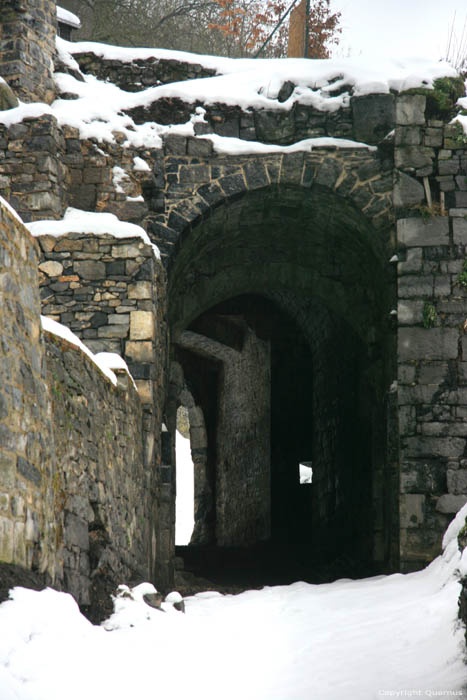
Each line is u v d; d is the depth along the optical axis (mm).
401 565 17562
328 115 19359
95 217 17969
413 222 18422
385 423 20188
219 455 32250
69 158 18219
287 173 19188
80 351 11180
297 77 19547
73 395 10672
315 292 22125
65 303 16141
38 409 8984
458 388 17953
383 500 20281
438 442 17828
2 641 7418
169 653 9914
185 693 8672
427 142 18609
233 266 22047
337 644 11180
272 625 12664
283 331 28656
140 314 16094
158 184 18812
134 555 13578
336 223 20281
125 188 18328
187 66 19938
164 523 17328
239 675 9664
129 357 15984
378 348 20766
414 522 17656
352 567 21344
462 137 18578
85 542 10688
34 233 16281
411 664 10062
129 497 13461
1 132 17422
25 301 8867
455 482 17703
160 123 19266
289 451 29281
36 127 17422
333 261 21797
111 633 10086
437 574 15062
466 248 18312
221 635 11492
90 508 10961
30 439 8680
